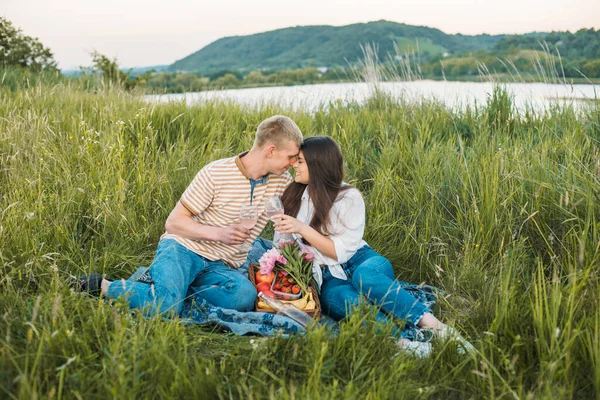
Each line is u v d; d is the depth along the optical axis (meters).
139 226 4.81
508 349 3.05
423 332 3.43
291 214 3.99
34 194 4.67
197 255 3.92
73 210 4.79
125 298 3.34
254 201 3.99
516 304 3.34
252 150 3.87
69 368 2.68
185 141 6.71
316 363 2.67
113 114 7.01
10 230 4.06
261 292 3.71
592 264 3.48
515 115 7.06
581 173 4.56
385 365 2.96
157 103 8.21
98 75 14.80
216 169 3.87
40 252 3.91
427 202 4.86
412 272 4.48
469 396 2.82
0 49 16.53
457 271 4.13
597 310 3.03
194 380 2.65
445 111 7.47
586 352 2.91
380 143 6.41
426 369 2.98
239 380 2.74
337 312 3.66
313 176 3.77
